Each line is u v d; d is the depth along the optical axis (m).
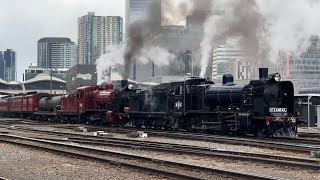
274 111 31.11
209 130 35.69
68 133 34.12
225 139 27.42
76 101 51.72
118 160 18.33
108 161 17.53
